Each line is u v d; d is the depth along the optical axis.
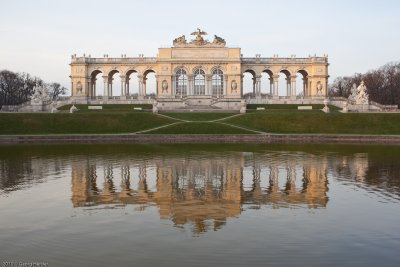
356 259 18.98
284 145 68.75
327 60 141.25
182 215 25.66
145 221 24.42
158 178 37.28
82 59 142.75
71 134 83.00
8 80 172.38
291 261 18.78
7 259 19.02
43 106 121.75
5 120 89.50
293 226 23.45
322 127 89.38
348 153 55.84
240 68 141.25
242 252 19.75
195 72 142.38
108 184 34.78
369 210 26.77
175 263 18.55
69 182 35.59
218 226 23.50
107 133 86.38
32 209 27.03
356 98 121.38
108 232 22.48
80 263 18.56
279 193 31.64
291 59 143.38
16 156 52.41
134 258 19.08
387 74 167.12
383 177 37.88
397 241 21.11
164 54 141.50
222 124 88.88
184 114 103.81
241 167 43.38
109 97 137.12
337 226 23.47
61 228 23.19
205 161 47.75
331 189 33.00
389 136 77.62
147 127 90.38
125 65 145.75
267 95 142.00
